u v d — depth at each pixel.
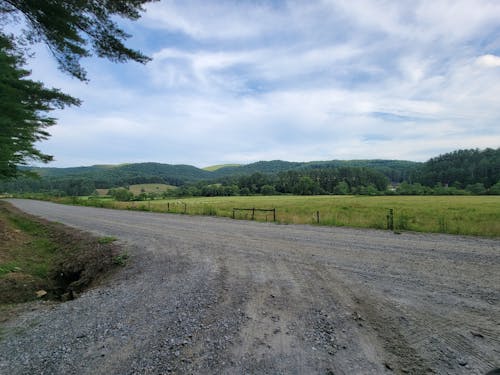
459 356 2.64
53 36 6.54
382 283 4.77
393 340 2.95
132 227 13.27
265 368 2.50
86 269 7.56
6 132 8.82
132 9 6.26
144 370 2.54
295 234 10.30
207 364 2.60
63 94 8.80
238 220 15.89
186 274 5.69
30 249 9.64
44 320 3.85
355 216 15.75
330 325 3.31
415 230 10.63
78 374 2.52
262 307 3.91
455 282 4.75
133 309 4.04
